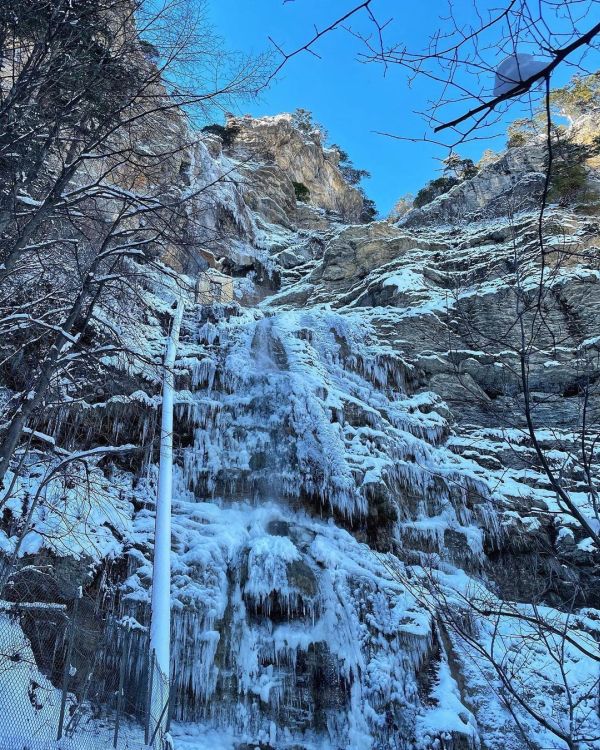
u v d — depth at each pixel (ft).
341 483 44.09
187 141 33.14
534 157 125.80
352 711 32.55
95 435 42.47
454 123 9.77
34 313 30.58
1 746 20.58
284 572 36.42
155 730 24.32
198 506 41.98
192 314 61.31
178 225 30.83
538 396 57.62
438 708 33.22
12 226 29.76
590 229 73.46
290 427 46.83
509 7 8.94
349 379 57.98
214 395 50.62
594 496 17.07
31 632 27.30
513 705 34.86
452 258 81.82
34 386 29.91
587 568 45.62
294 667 33.78
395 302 71.82
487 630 39.86
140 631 28.86
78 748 22.18
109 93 27.14
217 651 33.40
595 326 59.77
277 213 133.39
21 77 24.86
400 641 35.40
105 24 26.17
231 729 31.55
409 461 50.57
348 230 92.38
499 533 47.16
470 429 57.88
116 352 31.55
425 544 45.47
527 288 63.21
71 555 32.24
